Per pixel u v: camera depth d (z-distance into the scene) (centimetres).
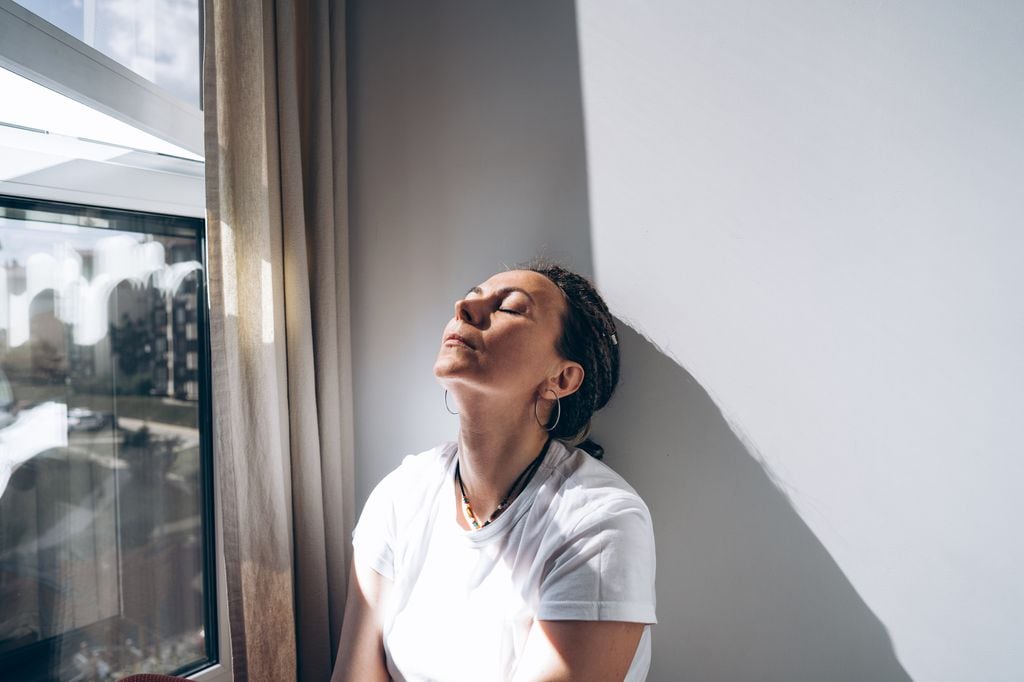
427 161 124
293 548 115
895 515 92
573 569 79
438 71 123
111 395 105
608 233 110
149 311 110
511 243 117
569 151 112
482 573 88
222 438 96
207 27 93
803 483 97
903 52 91
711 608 104
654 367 107
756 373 100
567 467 92
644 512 86
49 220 95
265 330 104
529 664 77
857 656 95
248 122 100
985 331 87
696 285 104
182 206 109
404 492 101
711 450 103
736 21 100
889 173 92
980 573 88
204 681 115
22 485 94
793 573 98
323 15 119
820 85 95
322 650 116
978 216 87
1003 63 86
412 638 90
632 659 78
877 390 93
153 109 96
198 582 119
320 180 119
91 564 103
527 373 91
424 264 125
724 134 101
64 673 100
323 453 120
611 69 109
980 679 88
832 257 95
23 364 93
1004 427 87
